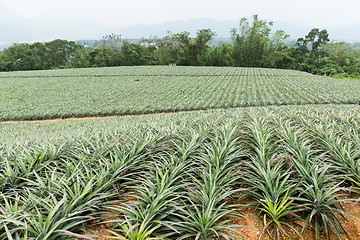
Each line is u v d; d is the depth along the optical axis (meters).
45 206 2.71
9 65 74.12
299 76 39.47
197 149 4.48
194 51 76.81
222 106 21.19
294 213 2.97
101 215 2.98
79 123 14.49
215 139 4.83
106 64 80.94
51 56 84.69
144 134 5.80
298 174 3.53
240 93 25.70
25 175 3.69
